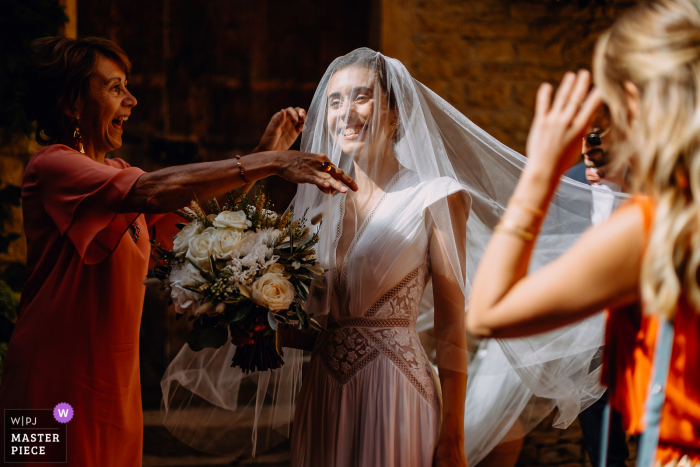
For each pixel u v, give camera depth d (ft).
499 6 12.17
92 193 4.84
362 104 5.02
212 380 6.07
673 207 2.52
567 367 5.58
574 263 2.64
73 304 5.15
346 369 4.68
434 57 12.09
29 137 11.07
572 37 12.30
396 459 4.44
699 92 2.49
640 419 3.09
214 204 5.17
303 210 5.49
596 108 2.76
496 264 2.76
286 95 12.42
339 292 4.83
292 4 12.34
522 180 2.82
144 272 5.74
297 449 4.86
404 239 4.71
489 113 12.22
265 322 4.59
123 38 11.91
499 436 6.50
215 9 12.16
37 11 10.81
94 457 5.14
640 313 3.12
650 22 2.66
